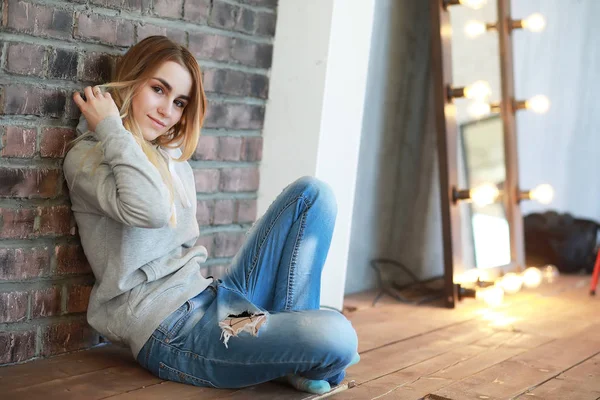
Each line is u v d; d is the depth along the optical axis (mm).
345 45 2748
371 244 3580
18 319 2064
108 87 2088
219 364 1921
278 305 2057
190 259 2098
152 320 1967
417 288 3582
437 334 2773
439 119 3314
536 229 4363
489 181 3670
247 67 2680
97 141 2016
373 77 3438
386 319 2979
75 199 2051
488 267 3592
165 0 2324
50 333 2156
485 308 3295
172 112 2055
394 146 3631
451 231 3281
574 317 3176
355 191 3436
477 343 2668
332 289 2949
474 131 3557
